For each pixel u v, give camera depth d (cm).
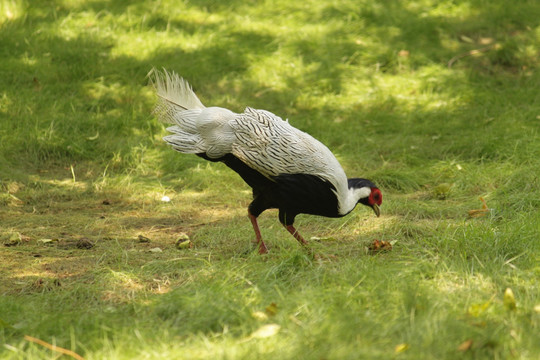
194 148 895
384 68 1739
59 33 1802
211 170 1265
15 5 1912
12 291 775
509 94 1592
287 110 1556
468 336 588
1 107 1445
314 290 702
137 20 1902
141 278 804
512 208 1010
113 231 1016
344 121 1508
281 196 868
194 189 1225
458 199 1127
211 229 1003
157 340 617
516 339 582
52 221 1056
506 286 711
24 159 1316
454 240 854
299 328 619
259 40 1848
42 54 1692
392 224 985
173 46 1762
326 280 745
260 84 1647
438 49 1823
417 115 1520
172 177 1280
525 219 920
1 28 1791
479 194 1139
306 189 849
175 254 899
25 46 1728
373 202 912
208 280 769
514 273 743
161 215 1098
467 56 1780
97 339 618
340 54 1781
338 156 1327
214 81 1641
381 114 1529
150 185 1228
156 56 1698
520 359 553
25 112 1434
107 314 681
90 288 762
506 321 623
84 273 829
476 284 719
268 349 582
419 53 1783
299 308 659
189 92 925
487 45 1838
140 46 1758
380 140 1423
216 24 1925
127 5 1983
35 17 1883
